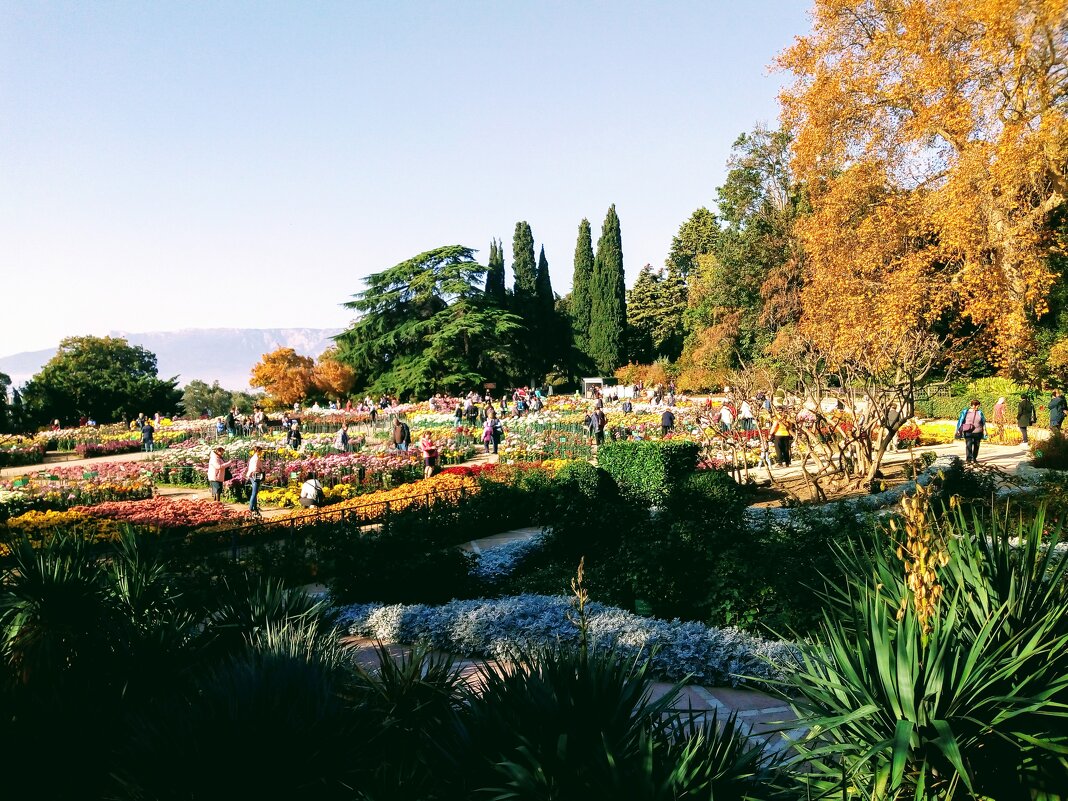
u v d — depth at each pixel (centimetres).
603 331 7094
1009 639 298
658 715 329
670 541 858
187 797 315
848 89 2395
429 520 1269
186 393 6588
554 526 1135
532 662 359
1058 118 1875
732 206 4800
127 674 464
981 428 1833
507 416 4122
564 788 273
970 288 2089
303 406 6084
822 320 2280
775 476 1847
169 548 949
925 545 308
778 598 720
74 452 3488
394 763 355
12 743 370
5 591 556
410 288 6525
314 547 1096
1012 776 288
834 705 312
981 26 2028
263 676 366
